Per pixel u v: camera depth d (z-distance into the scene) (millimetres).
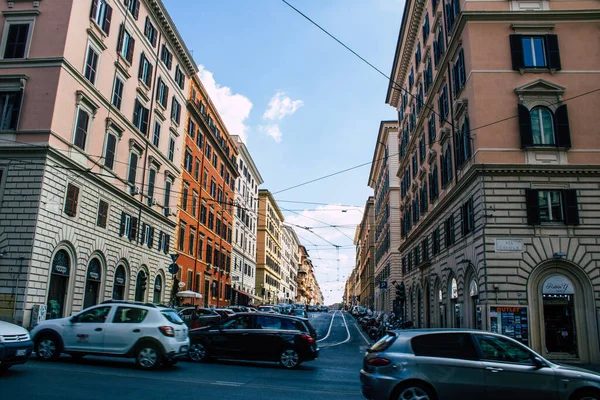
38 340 13406
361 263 115500
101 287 26953
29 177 21531
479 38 22969
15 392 8820
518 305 20172
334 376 13844
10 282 20531
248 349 15305
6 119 22500
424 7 34469
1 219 21172
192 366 14250
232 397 9516
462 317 23969
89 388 9578
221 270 53812
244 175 67562
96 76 25969
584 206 20984
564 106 21812
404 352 8734
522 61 22422
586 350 19891
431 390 8469
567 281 20625
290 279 119438
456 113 24750
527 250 20656
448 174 26844
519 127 21750
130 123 30047
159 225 35375
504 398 8375
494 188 21281
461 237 24156
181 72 39875
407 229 42562
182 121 40188
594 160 21328
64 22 23266
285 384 11711
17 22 23516
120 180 29031
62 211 22953
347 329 43250
